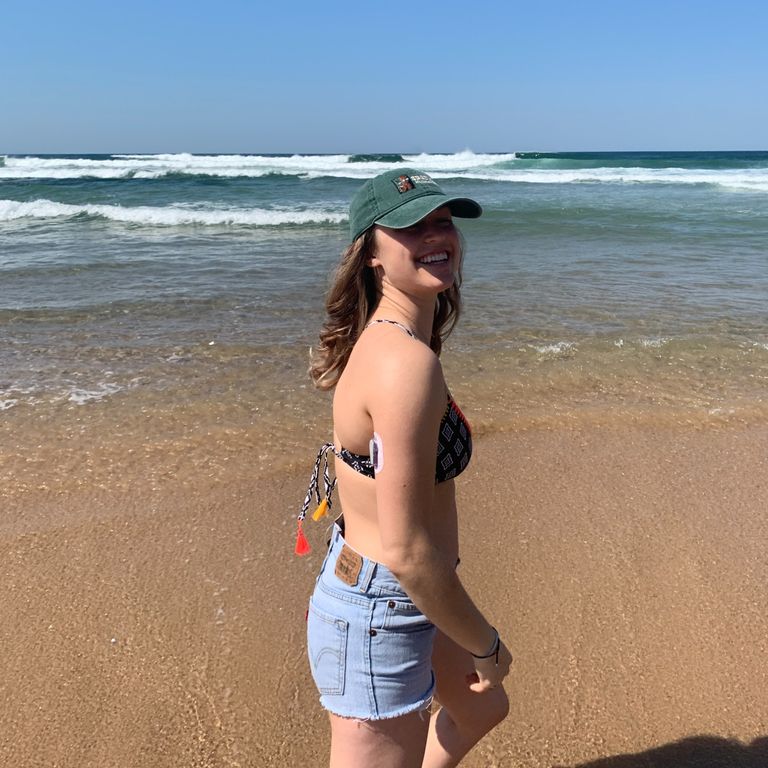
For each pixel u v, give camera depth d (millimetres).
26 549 3570
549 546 3602
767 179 36750
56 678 2746
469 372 6047
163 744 2465
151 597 3215
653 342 6891
